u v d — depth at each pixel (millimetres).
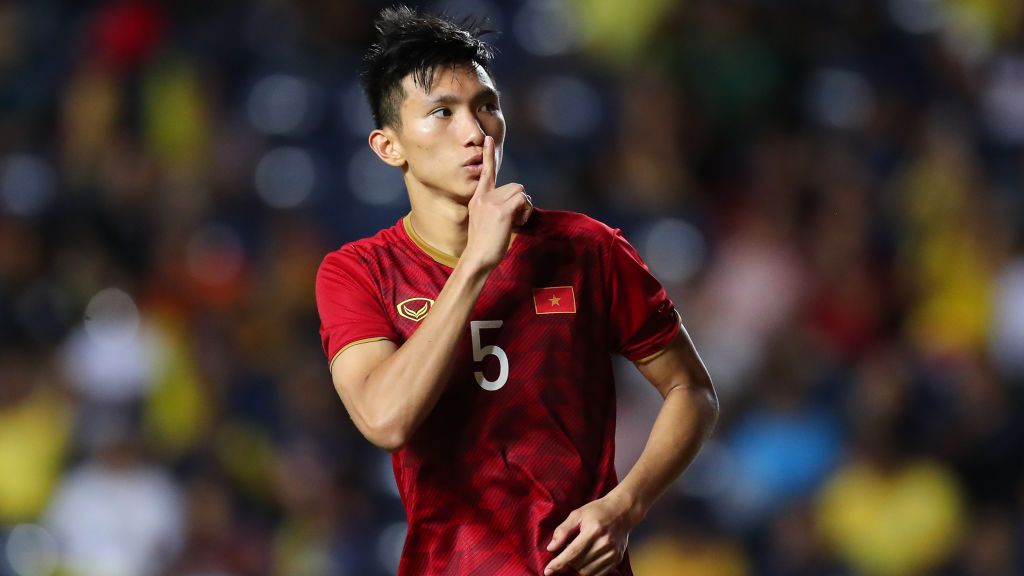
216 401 29812
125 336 31078
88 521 27984
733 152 34750
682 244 31953
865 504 27984
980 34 38781
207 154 34906
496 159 10125
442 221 10352
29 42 37969
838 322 31188
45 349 31406
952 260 32906
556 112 34406
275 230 33094
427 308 10203
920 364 29844
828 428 28688
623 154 34062
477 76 10250
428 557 10078
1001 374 30172
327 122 35156
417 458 10086
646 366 10688
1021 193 34469
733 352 29953
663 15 36438
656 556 27094
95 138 35688
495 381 10023
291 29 37406
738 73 35500
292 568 27250
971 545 27703
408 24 10477
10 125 36312
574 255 10375
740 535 27438
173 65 36312
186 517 28125
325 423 29266
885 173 34625
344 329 10117
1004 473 28484
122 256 33344
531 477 9891
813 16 37375
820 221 32938
